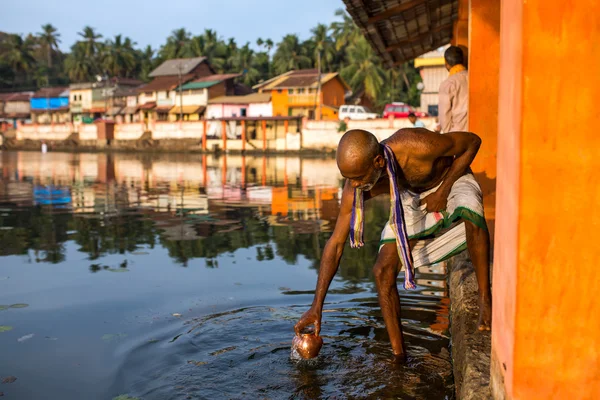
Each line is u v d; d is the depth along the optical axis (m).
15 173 23.14
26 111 80.31
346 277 5.53
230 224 9.23
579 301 1.68
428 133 3.17
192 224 9.25
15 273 5.76
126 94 65.69
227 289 5.06
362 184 3.00
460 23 8.22
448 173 3.33
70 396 2.91
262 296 4.82
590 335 1.69
